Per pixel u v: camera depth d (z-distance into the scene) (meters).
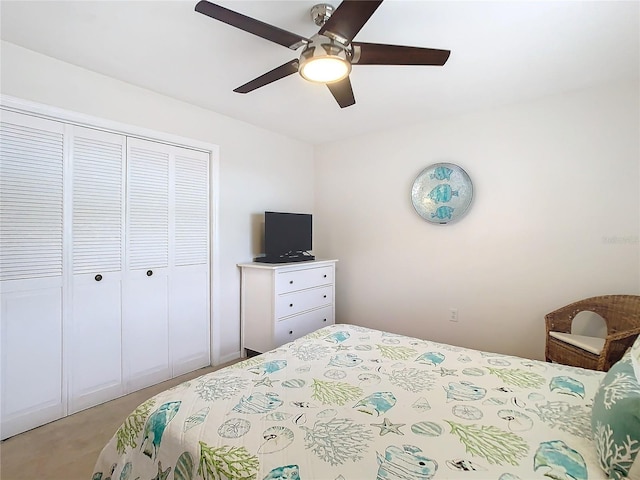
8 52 1.90
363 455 0.93
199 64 2.13
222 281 3.08
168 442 1.06
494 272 2.91
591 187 2.51
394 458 0.92
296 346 1.83
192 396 1.27
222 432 1.04
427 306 3.28
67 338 2.17
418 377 1.44
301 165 3.91
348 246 3.80
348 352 1.74
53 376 2.11
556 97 2.61
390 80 2.35
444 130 3.13
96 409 2.25
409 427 1.06
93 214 2.28
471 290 3.03
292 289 3.14
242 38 1.84
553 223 2.66
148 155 2.57
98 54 2.02
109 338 2.37
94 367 2.30
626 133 2.38
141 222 2.54
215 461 0.93
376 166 3.58
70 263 2.18
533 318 2.75
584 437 1.01
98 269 2.31
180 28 1.76
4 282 1.93
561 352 2.34
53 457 1.77
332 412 1.16
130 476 1.12
